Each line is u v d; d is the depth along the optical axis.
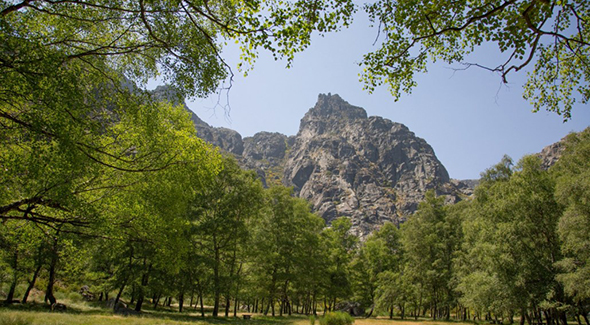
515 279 23.22
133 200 10.79
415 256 39.84
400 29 6.24
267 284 33.59
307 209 39.22
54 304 21.31
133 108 8.77
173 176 10.75
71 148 6.25
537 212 24.28
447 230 40.22
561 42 6.18
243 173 30.70
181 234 12.93
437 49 7.04
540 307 24.28
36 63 5.68
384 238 53.09
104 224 10.02
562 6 5.70
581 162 24.39
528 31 5.11
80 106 6.61
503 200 25.45
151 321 18.23
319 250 40.72
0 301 21.70
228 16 6.81
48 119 6.16
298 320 29.91
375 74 6.92
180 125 12.45
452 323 34.78
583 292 19.05
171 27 7.50
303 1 5.82
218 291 26.23
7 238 11.61
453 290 36.97
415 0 5.63
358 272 47.03
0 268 21.25
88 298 33.16
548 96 7.27
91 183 10.18
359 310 48.91
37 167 6.45
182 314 27.39
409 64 6.63
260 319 29.16
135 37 8.59
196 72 8.10
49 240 12.20
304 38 6.11
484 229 26.86
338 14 5.97
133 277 23.89
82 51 8.19
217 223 26.64
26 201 8.04
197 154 11.52
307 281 35.50
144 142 9.88
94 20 7.34
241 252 30.58
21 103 6.54
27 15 7.30
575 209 19.17
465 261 33.03
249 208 29.70
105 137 9.63
